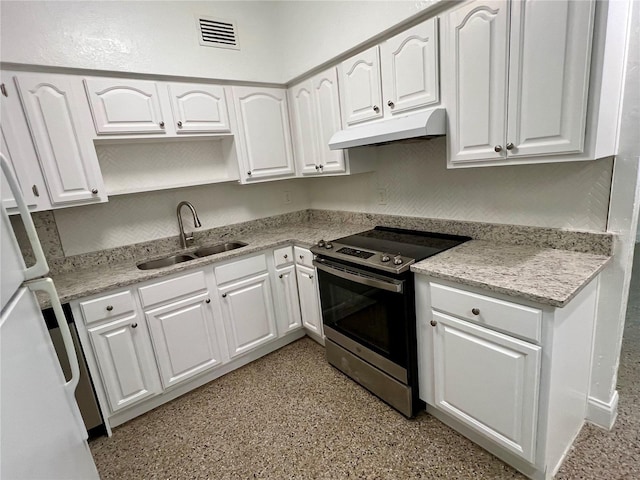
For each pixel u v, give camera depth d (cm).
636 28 122
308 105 246
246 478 155
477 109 144
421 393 176
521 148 134
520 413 131
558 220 158
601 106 115
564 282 122
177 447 177
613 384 156
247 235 285
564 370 130
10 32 183
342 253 194
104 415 188
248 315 239
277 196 308
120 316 189
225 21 257
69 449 91
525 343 123
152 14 226
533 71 124
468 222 195
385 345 179
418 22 162
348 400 200
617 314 147
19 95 170
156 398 210
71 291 175
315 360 246
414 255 171
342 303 205
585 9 109
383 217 250
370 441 168
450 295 145
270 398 208
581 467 142
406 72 169
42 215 204
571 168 149
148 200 244
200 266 213
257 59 276
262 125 256
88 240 222
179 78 219
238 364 245
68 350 99
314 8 250
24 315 81
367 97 195
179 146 253
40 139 177
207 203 271
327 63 218
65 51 199
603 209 143
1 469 55
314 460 161
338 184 287
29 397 73
